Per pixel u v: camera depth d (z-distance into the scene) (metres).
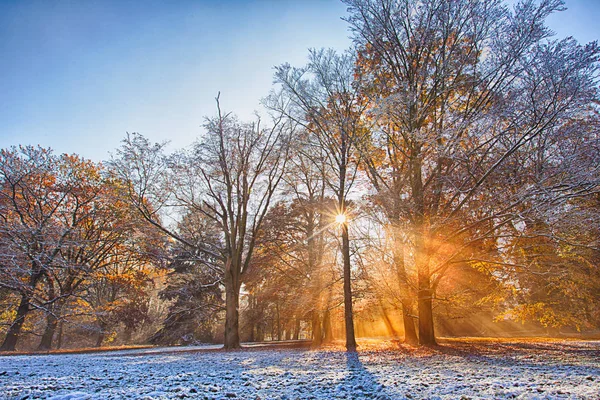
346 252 17.28
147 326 42.12
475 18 14.70
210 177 21.16
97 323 29.12
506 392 5.26
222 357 14.21
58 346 33.59
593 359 9.84
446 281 18.88
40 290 24.03
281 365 10.44
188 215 22.70
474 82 14.58
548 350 12.96
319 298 19.31
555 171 11.28
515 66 13.01
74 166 26.91
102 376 7.90
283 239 23.58
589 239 12.22
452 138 12.85
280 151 20.83
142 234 22.92
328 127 17.81
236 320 20.39
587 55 10.78
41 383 6.65
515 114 11.97
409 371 8.30
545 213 10.83
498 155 13.23
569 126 11.54
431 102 15.45
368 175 18.00
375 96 16.70
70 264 23.59
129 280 28.55
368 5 16.39
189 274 26.41
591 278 15.69
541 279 15.36
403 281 15.72
